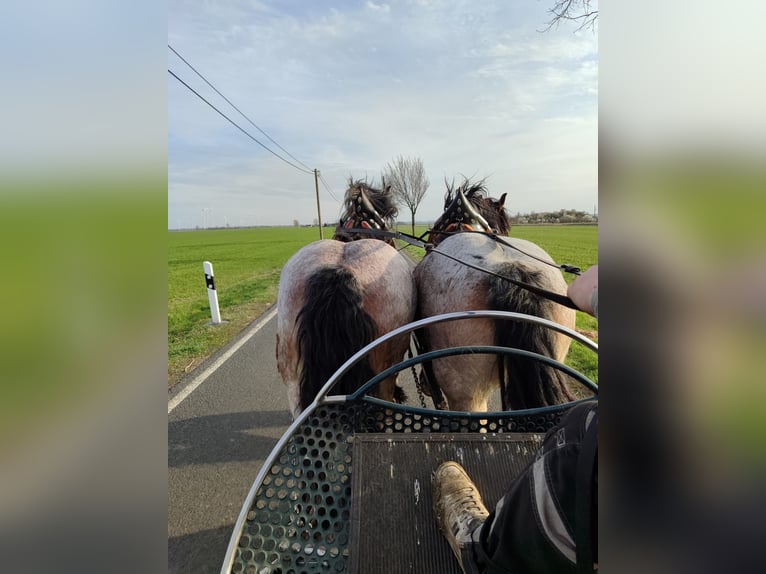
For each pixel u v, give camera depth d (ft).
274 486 5.77
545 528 3.34
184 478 10.77
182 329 26.20
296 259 9.48
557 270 8.88
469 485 5.27
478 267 8.59
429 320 6.63
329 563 5.24
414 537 5.12
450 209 11.93
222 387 16.55
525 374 8.07
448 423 6.70
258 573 5.11
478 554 4.14
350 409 6.73
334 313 8.37
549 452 3.50
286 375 9.24
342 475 6.02
